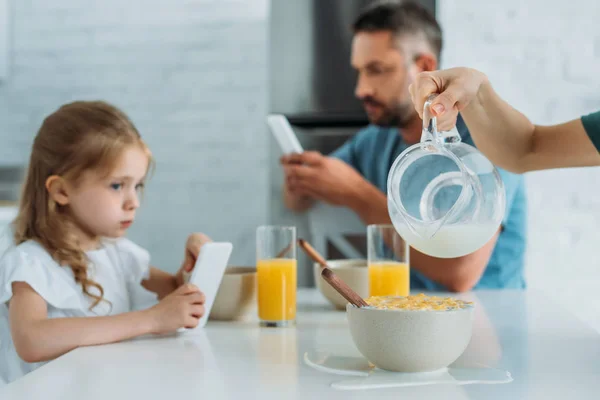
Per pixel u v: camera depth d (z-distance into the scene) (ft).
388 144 7.34
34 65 10.94
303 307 4.30
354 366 2.68
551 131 3.78
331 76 7.68
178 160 10.62
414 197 2.54
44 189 3.84
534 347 3.03
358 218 7.22
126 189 3.91
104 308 3.93
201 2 10.56
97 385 2.39
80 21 10.84
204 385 2.40
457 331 2.53
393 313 2.52
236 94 10.49
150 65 10.68
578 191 8.31
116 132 3.84
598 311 8.29
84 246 4.05
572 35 8.32
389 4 7.34
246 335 3.34
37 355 3.09
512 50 8.41
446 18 8.48
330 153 7.68
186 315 3.28
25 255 3.50
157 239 10.64
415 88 2.93
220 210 10.52
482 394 2.28
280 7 7.82
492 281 6.02
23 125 10.95
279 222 7.66
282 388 2.36
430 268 5.00
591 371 2.60
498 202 2.67
